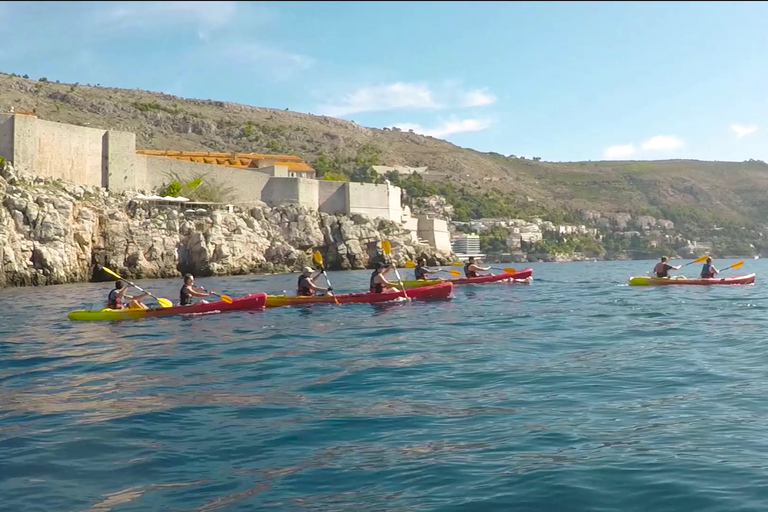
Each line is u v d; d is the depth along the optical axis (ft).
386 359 46.16
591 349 49.60
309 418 30.94
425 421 30.12
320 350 50.52
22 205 183.52
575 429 28.48
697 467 23.61
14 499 22.09
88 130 230.27
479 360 45.34
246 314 76.43
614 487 22.15
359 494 22.07
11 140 206.39
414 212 569.64
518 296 97.35
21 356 50.29
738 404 31.91
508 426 29.14
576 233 634.84
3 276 168.96
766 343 50.78
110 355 50.01
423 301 88.79
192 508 21.22
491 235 533.14
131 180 242.37
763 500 20.81
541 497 21.50
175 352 50.85
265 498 21.88
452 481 22.98
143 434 28.84
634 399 33.50
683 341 52.75
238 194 273.54
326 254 280.31
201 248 228.43
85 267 204.44
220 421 30.68
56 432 29.27
